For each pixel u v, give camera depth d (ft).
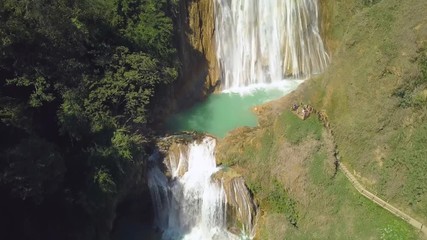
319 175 125.39
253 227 126.72
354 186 124.98
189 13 154.51
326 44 167.32
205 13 156.76
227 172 128.26
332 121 133.39
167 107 146.72
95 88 125.39
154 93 138.31
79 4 126.31
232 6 158.71
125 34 138.00
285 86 162.09
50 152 100.07
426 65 117.80
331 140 128.88
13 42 104.12
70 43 119.34
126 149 118.01
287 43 163.94
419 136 118.62
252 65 163.12
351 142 129.08
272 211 126.11
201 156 132.36
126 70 132.87
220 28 158.92
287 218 123.75
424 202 115.55
